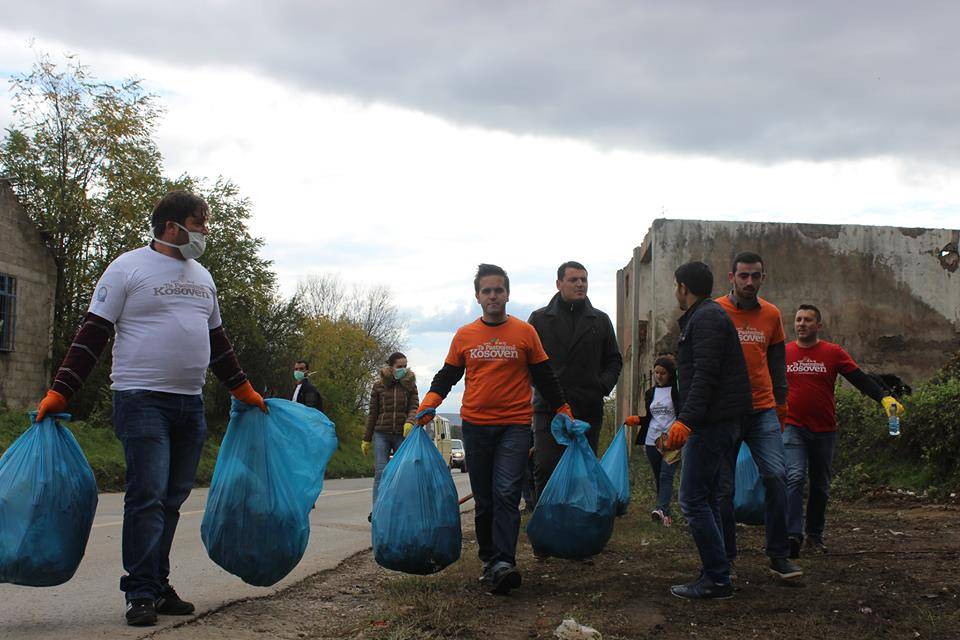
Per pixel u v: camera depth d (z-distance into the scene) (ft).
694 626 15.25
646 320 81.25
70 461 14.69
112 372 15.07
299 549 16.19
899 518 32.50
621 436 24.63
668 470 29.99
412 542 17.62
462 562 21.68
